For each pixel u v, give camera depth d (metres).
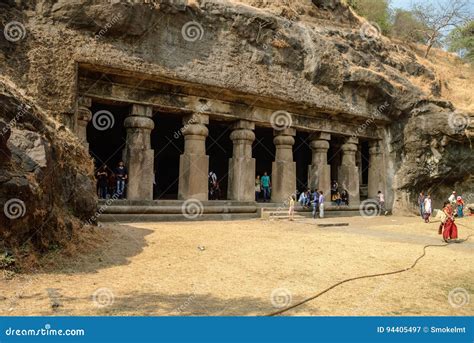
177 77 16.83
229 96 19.22
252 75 18.94
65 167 10.41
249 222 17.89
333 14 26.84
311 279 8.47
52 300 6.21
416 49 35.41
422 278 9.04
